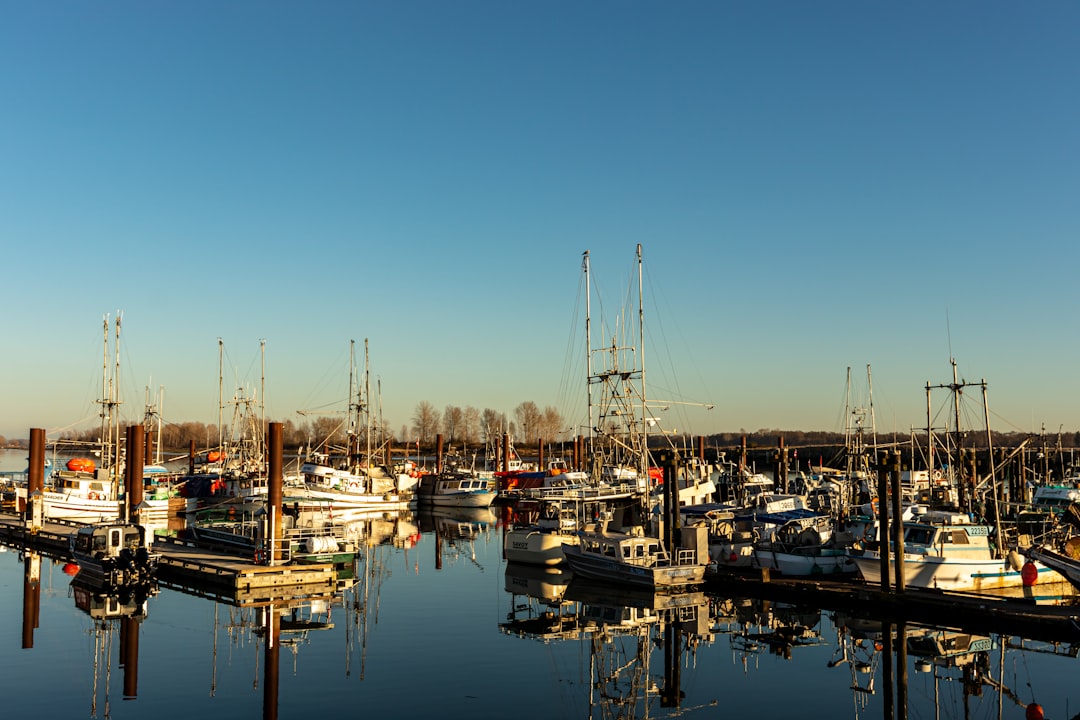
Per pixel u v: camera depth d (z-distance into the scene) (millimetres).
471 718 30297
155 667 36344
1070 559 46375
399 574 64188
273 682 34281
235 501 107000
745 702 33250
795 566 57375
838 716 31672
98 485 97125
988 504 84938
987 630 43781
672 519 58094
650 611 50438
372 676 35438
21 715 29953
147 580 54531
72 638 41531
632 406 79812
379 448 144625
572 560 60094
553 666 37844
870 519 64812
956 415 78625
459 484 127562
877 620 47469
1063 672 36906
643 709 32031
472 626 45625
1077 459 174000
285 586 54500
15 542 79688
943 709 32438
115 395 102562
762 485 119562
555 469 144500
